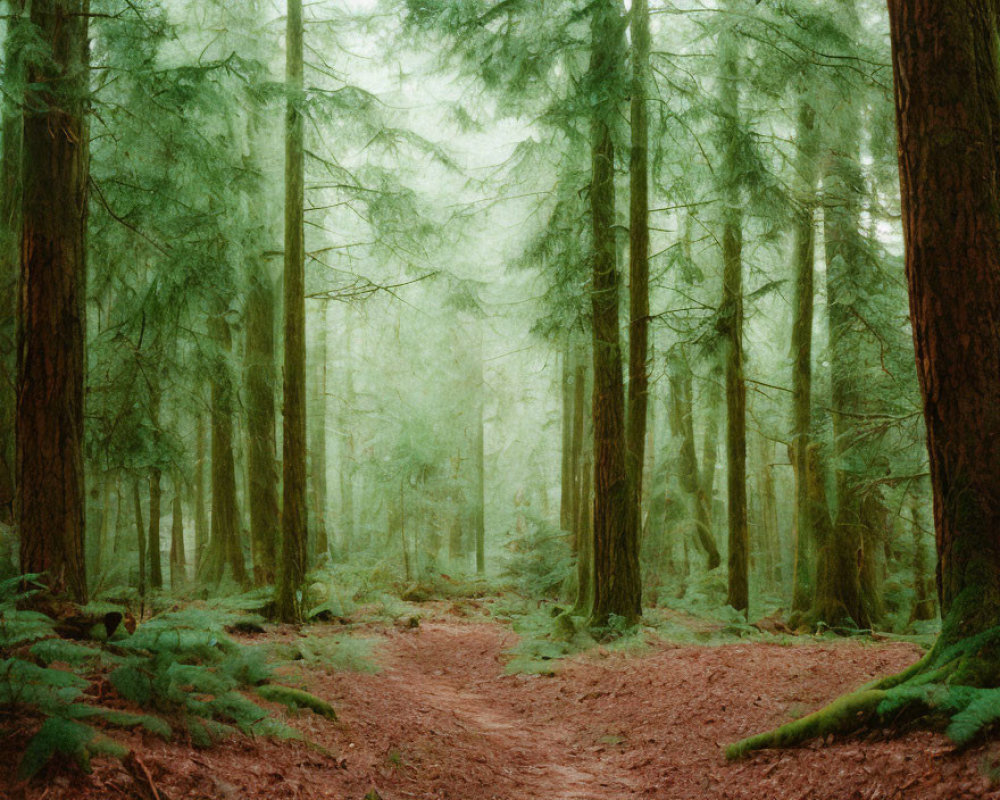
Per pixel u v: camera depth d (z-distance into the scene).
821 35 10.58
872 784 4.24
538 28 10.80
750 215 12.09
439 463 21.39
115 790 3.32
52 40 7.18
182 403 11.97
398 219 13.12
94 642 5.85
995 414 4.76
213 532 14.30
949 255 4.83
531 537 19.88
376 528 23.08
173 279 10.35
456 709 7.75
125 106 9.17
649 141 11.95
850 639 10.43
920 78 4.93
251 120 13.64
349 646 8.52
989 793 3.65
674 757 5.93
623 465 11.37
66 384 6.85
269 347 14.41
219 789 3.76
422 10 10.55
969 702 4.18
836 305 13.06
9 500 9.32
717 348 12.01
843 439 12.02
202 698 4.75
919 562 14.20
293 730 4.84
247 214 13.05
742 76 12.29
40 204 6.86
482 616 15.24
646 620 11.57
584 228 12.34
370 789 4.60
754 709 6.42
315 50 13.51
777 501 25.86
